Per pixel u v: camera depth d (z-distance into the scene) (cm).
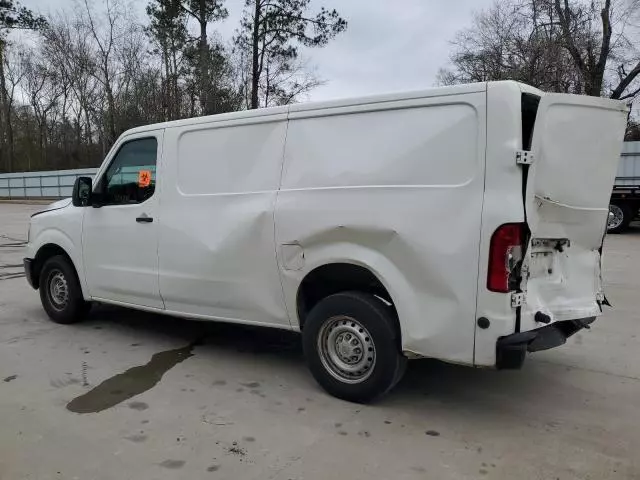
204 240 470
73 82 4209
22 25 3881
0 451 334
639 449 341
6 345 545
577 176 376
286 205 421
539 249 379
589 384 449
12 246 1328
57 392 426
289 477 307
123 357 511
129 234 531
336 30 3056
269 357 514
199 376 462
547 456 332
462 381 454
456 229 347
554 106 350
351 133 396
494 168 337
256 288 445
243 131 457
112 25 4866
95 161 4669
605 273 952
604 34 2600
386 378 386
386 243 374
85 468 315
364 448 340
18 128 5128
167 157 503
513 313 342
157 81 3512
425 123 364
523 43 2628
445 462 324
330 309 402
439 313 358
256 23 3042
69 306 609
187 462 322
